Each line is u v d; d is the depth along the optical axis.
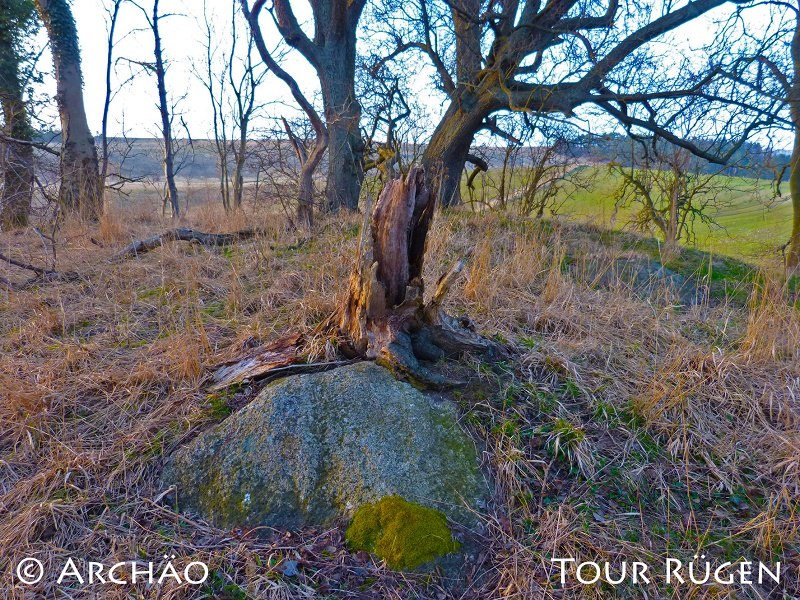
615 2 8.29
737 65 8.02
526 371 3.54
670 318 4.69
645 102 8.73
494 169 12.39
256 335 3.99
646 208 11.58
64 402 3.40
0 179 5.99
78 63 9.88
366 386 3.11
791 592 2.37
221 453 2.88
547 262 5.84
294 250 6.35
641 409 3.29
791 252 8.56
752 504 2.79
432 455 2.86
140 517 2.67
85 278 5.61
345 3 8.92
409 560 2.42
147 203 10.18
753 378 3.70
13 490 2.78
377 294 3.26
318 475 2.76
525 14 8.83
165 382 3.54
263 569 2.38
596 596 2.28
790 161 9.43
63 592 2.28
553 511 2.66
